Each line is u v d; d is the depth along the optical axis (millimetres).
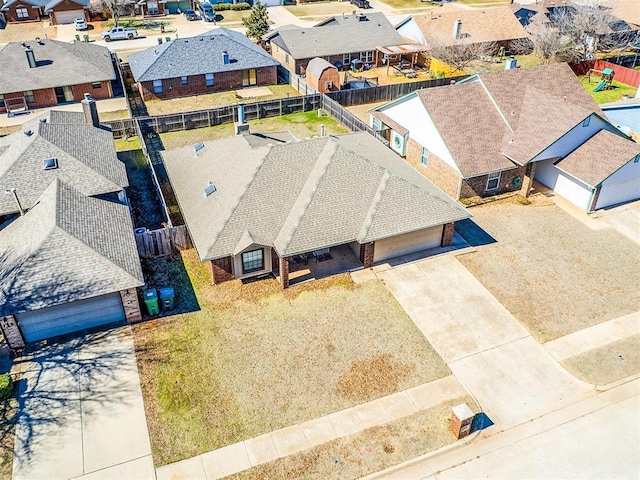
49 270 20891
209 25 74312
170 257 26453
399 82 52469
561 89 35938
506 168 31094
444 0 92250
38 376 19891
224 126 42312
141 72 46750
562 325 22703
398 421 18516
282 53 55438
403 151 36500
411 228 25062
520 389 19828
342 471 16891
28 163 26453
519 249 27469
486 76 34688
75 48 48750
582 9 57812
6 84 43625
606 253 27234
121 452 17328
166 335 21797
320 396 19344
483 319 22969
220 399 19156
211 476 16688
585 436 18219
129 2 74375
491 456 17516
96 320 22062
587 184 29438
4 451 17297
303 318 22797
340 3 89375
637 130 36656
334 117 43594
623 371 20641
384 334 22078
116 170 28656
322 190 24984
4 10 73188
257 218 24391
